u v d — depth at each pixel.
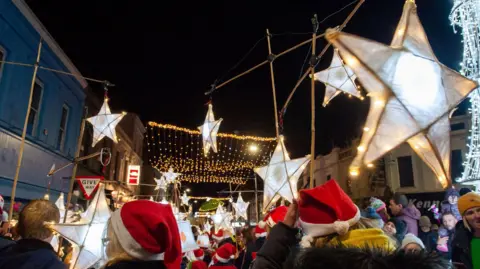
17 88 11.73
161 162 19.75
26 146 12.29
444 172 1.82
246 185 26.02
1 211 4.48
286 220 2.13
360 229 1.96
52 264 2.52
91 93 17.69
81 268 3.52
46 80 13.55
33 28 12.26
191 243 4.06
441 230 4.60
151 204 2.34
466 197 3.23
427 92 1.82
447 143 1.84
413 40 1.89
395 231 4.29
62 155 15.01
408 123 1.80
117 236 2.16
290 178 3.90
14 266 2.42
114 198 19.70
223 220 9.48
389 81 1.81
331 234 1.95
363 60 1.84
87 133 17.91
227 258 6.57
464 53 7.46
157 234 2.18
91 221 3.62
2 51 11.06
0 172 10.80
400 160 20.72
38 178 13.09
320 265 1.29
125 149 25.36
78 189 16.23
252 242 7.03
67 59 14.75
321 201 1.97
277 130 4.25
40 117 13.19
